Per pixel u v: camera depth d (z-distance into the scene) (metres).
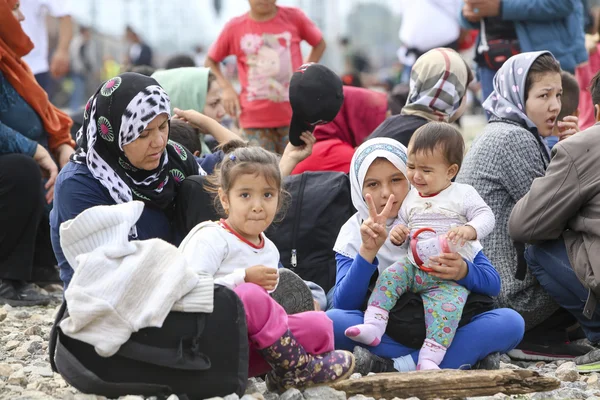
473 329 5.35
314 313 4.89
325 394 4.73
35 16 10.97
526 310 6.34
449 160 5.38
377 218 5.29
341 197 6.48
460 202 5.44
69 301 4.29
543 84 6.62
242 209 4.98
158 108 5.65
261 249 5.12
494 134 6.55
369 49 45.88
